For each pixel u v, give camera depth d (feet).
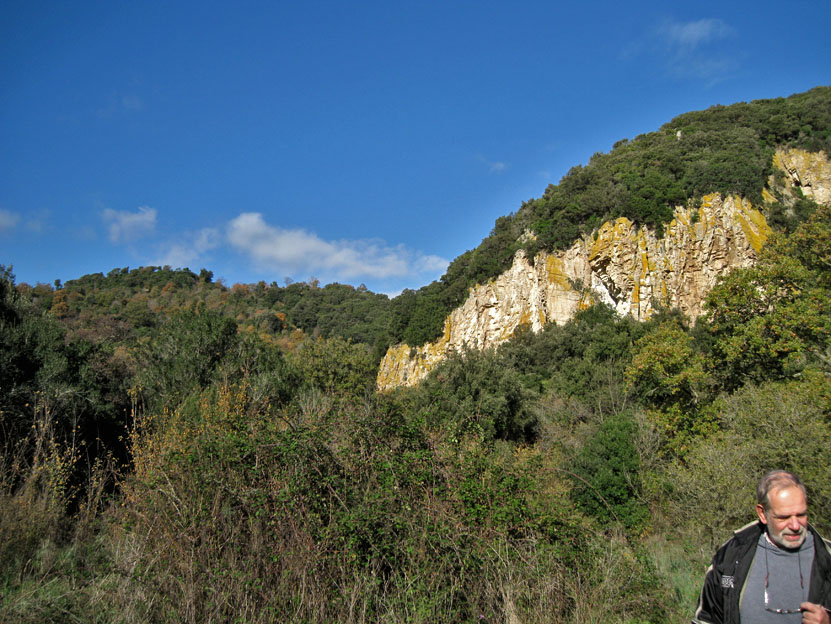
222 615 13.29
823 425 31.96
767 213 139.64
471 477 18.76
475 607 14.39
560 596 15.40
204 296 307.78
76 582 16.96
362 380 109.29
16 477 26.35
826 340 50.37
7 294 55.01
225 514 15.48
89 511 23.76
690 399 54.80
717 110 205.77
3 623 14.25
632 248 136.56
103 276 317.83
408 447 19.06
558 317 145.48
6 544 18.90
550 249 157.38
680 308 129.39
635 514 35.19
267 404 23.18
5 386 42.91
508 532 17.13
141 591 14.44
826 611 7.74
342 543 14.83
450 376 71.36
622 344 101.30
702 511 29.37
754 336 50.49
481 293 177.27
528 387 98.37
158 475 16.97
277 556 14.12
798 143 163.53
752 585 8.41
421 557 15.05
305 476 16.49
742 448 32.89
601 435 44.83
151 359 72.90
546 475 22.99
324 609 13.42
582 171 187.73
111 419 51.75
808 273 53.16
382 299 363.15
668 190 140.97
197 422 30.35
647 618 16.15
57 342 52.65
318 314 320.29
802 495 8.29
